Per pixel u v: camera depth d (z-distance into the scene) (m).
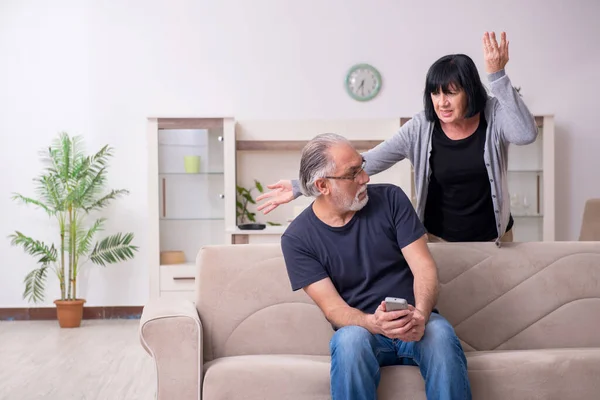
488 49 2.43
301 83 5.95
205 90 5.95
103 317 5.96
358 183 2.33
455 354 2.15
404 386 2.23
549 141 5.60
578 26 5.99
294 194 2.73
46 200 5.91
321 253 2.38
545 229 5.62
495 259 2.74
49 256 5.70
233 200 5.54
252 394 2.29
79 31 5.93
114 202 5.94
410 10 5.95
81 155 5.85
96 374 4.03
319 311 2.65
